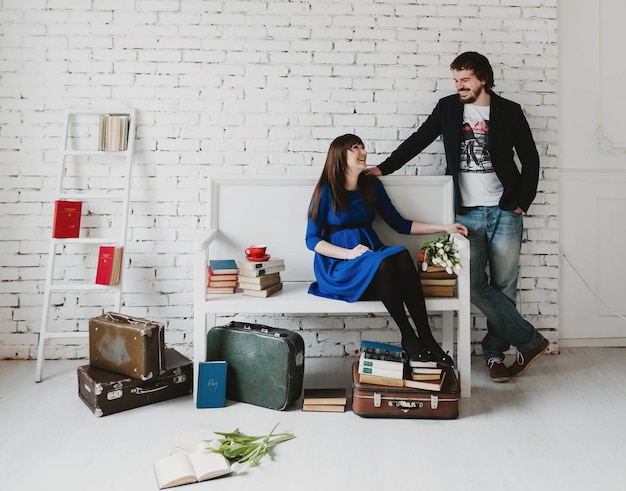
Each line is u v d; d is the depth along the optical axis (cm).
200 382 236
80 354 303
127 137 294
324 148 303
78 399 247
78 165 299
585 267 313
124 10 295
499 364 271
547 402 242
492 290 276
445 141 278
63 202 281
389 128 303
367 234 261
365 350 234
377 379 227
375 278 233
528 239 308
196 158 301
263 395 237
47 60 295
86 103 297
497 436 209
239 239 282
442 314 292
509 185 270
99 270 282
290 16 298
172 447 199
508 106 270
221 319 310
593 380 268
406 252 238
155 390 242
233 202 283
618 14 309
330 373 282
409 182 283
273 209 283
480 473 182
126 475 182
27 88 295
